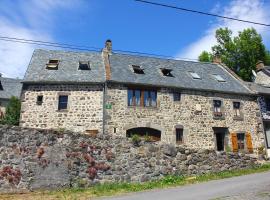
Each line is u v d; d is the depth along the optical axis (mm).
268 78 30938
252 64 36688
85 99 20625
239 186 11234
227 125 23547
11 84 34375
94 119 20250
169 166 14258
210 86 24250
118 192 11547
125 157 13648
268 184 11250
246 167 16234
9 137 11945
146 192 11305
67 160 12547
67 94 20625
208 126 22844
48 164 12164
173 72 25188
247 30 38406
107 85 21000
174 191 11094
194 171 14672
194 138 22141
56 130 12727
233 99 24469
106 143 13500
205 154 15227
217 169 15281
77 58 24391
